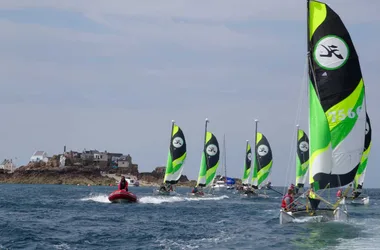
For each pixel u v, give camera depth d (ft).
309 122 254.27
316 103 252.42
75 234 240.32
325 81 256.11
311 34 257.14
